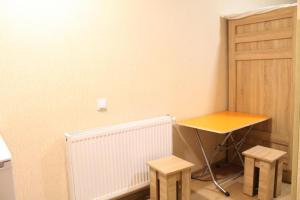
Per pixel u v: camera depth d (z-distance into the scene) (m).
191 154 3.18
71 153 2.10
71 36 2.14
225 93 3.43
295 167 1.42
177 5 2.80
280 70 2.91
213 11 3.15
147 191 2.78
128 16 2.44
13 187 1.47
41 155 2.11
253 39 3.07
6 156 1.45
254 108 3.19
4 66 1.88
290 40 2.78
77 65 2.19
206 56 3.15
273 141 3.06
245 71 3.22
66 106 2.18
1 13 1.83
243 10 3.47
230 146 3.51
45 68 2.04
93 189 2.23
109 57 2.36
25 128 2.01
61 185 2.23
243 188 2.79
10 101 1.93
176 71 2.88
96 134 2.20
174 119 2.78
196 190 2.84
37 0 1.96
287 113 2.90
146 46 2.60
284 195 2.71
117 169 2.36
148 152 2.55
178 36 2.85
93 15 2.23
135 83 2.56
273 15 2.88
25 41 1.94
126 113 2.53
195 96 3.10
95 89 2.31
